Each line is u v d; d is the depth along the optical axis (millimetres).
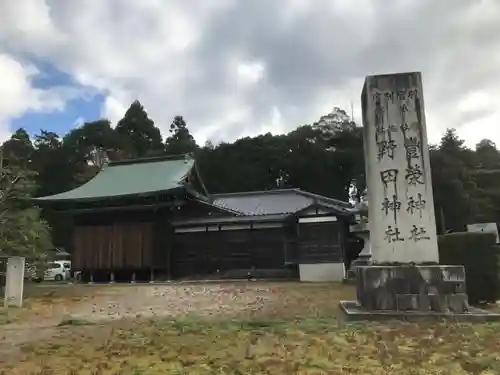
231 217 27625
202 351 6703
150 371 5617
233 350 6734
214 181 59312
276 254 27000
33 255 19391
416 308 9836
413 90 11023
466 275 12039
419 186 10648
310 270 24312
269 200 34188
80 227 29500
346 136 61375
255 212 30812
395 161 10805
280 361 5953
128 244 28562
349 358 6168
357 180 58844
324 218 24922
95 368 5879
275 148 60344
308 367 5691
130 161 35562
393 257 10461
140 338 7930
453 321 9211
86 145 62781
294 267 26547
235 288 19203
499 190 53469
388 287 10055
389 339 7434
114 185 31609
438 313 9609
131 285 23000
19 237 19125
